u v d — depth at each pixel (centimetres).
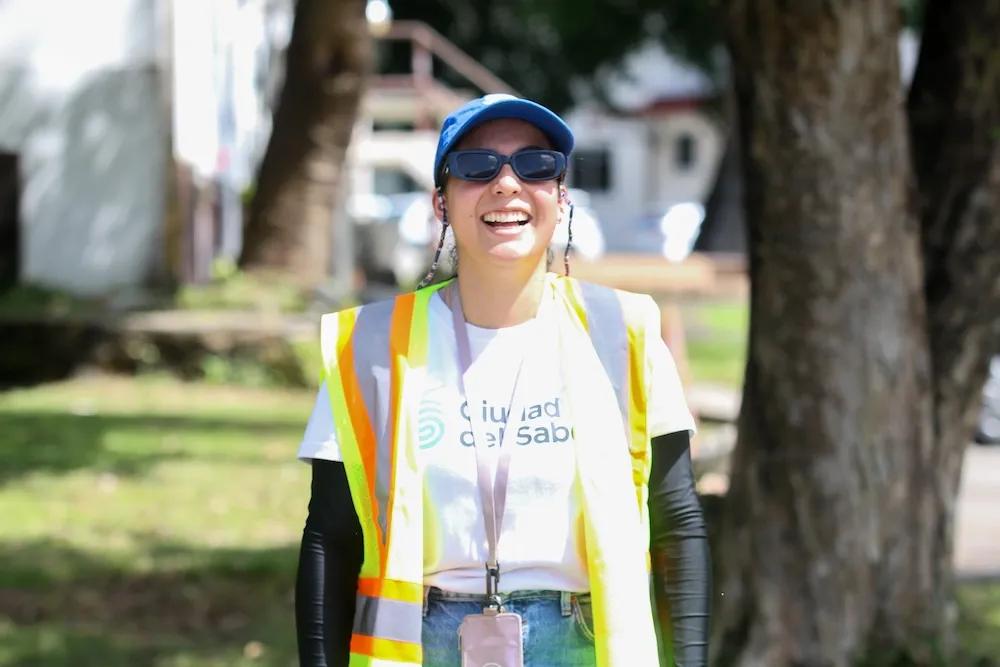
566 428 523
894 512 1041
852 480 1030
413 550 514
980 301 1077
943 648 1063
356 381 532
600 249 6062
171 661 1173
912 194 1035
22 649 1194
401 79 5231
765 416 1049
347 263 4562
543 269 539
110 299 3191
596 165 9131
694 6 6222
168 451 2191
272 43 5003
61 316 2991
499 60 6850
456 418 523
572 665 516
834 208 1005
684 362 2194
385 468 525
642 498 531
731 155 5209
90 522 1708
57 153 3288
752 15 1002
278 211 3366
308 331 3044
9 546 1572
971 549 1681
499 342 532
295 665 1170
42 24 3272
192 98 3603
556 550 516
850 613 1039
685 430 538
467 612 517
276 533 1683
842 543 1034
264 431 2444
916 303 1041
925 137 1099
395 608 512
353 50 3338
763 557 1048
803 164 1002
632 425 532
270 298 3158
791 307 1024
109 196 3294
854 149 1003
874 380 1025
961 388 1085
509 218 526
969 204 1077
